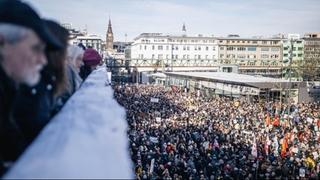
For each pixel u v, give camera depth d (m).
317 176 20.47
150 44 129.75
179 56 132.62
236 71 116.00
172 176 19.44
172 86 83.94
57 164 0.88
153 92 68.44
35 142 1.07
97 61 5.98
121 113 1.75
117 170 1.03
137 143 25.12
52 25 1.95
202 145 25.61
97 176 0.92
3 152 1.32
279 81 62.38
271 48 143.50
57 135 1.09
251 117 41.78
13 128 1.35
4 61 1.29
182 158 21.88
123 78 119.19
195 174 19.55
